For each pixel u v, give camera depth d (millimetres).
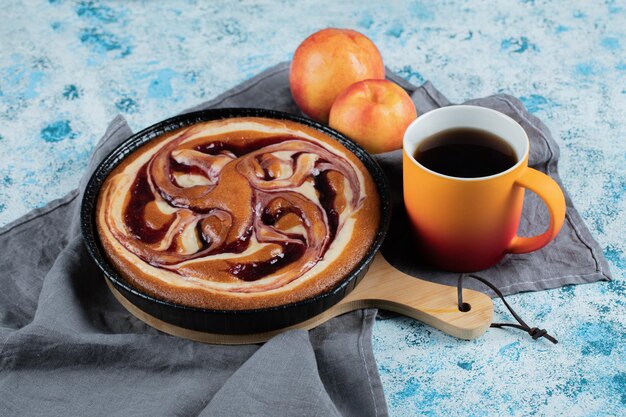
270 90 1187
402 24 1293
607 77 1207
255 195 991
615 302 985
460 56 1244
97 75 1231
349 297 964
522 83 1205
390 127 1044
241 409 882
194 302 916
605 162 1104
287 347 912
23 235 1053
